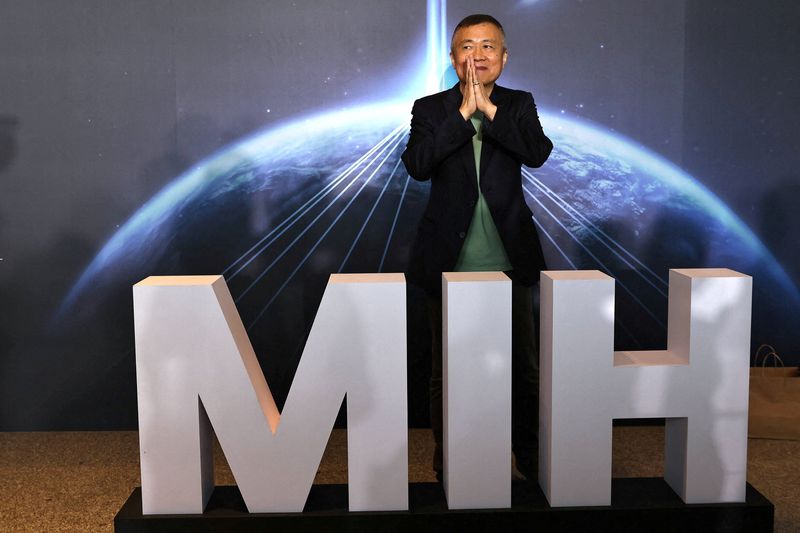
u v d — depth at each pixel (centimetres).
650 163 332
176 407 216
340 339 216
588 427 220
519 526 221
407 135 330
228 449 218
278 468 219
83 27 324
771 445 317
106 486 286
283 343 339
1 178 330
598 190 333
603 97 329
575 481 222
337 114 329
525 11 324
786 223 336
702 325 219
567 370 218
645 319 340
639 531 222
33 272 335
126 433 340
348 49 326
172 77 326
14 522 257
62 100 327
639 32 326
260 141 330
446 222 254
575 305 217
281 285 337
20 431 343
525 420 272
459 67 257
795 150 332
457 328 217
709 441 222
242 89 327
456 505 221
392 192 332
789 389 321
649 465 299
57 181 331
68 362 340
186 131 329
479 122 259
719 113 330
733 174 333
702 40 327
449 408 219
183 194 332
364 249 335
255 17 324
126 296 337
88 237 334
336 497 230
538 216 334
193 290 213
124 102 327
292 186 332
